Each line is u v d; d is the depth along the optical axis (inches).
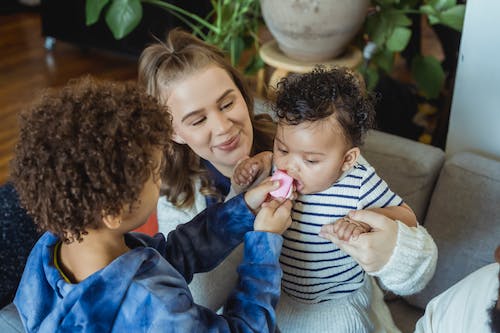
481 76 56.9
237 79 45.6
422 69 77.9
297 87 33.4
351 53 70.6
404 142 54.5
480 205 48.8
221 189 46.3
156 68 42.7
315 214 36.9
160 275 28.9
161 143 28.4
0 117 116.6
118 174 26.3
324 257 38.0
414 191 51.8
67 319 27.3
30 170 26.3
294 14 62.5
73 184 25.7
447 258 50.6
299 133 33.1
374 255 33.8
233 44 77.5
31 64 141.2
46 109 27.0
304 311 40.0
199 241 36.4
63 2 138.3
